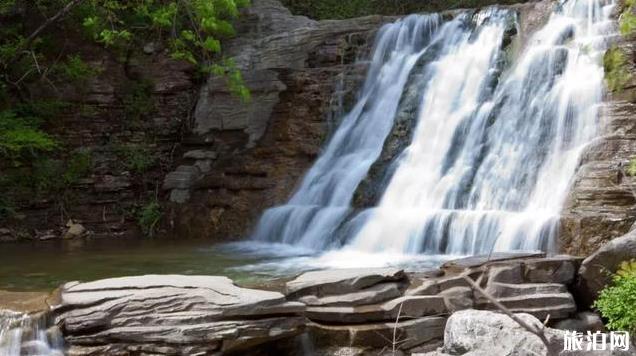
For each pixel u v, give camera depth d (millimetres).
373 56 17969
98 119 18578
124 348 7691
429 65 16625
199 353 7520
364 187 14719
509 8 16469
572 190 11320
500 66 15477
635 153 11211
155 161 18766
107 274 11258
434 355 7863
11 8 18844
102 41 18312
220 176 17422
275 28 20016
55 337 7848
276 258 12625
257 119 17984
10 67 18219
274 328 7820
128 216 17953
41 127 18031
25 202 17125
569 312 8852
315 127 17266
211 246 14594
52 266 12125
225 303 7746
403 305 8422
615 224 10219
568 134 12828
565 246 10500
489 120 14312
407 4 24984
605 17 14562
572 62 13922
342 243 13375
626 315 7668
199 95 19156
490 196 12828
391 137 15664
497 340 7406
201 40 17391
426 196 13617
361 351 8156
